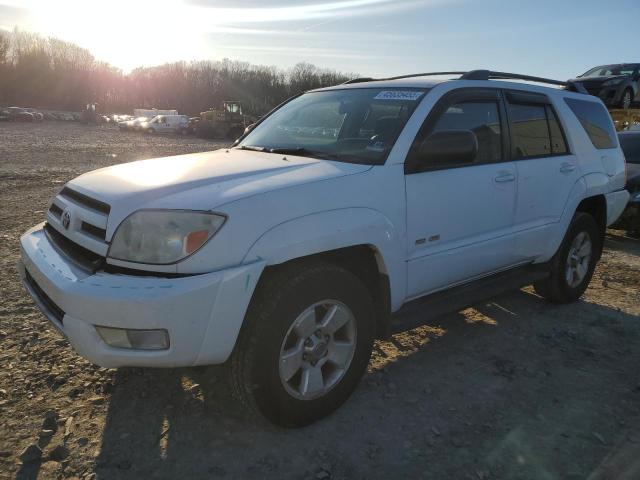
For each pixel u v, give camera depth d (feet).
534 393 11.00
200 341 8.00
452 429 9.66
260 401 8.78
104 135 119.85
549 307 15.96
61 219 9.78
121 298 7.68
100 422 9.50
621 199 17.10
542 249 14.17
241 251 8.18
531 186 13.32
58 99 306.96
